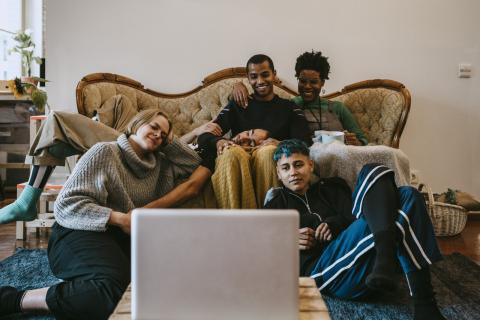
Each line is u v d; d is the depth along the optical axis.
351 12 3.56
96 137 2.31
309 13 3.56
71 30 3.54
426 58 3.59
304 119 2.40
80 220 1.55
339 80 3.60
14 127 3.99
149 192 1.85
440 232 2.93
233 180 1.93
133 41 3.55
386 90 3.38
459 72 3.59
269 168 1.96
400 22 3.57
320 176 2.09
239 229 0.85
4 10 4.12
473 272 2.15
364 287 1.66
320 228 1.72
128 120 2.94
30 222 2.78
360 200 1.54
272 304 0.86
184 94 3.51
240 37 3.57
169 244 0.86
